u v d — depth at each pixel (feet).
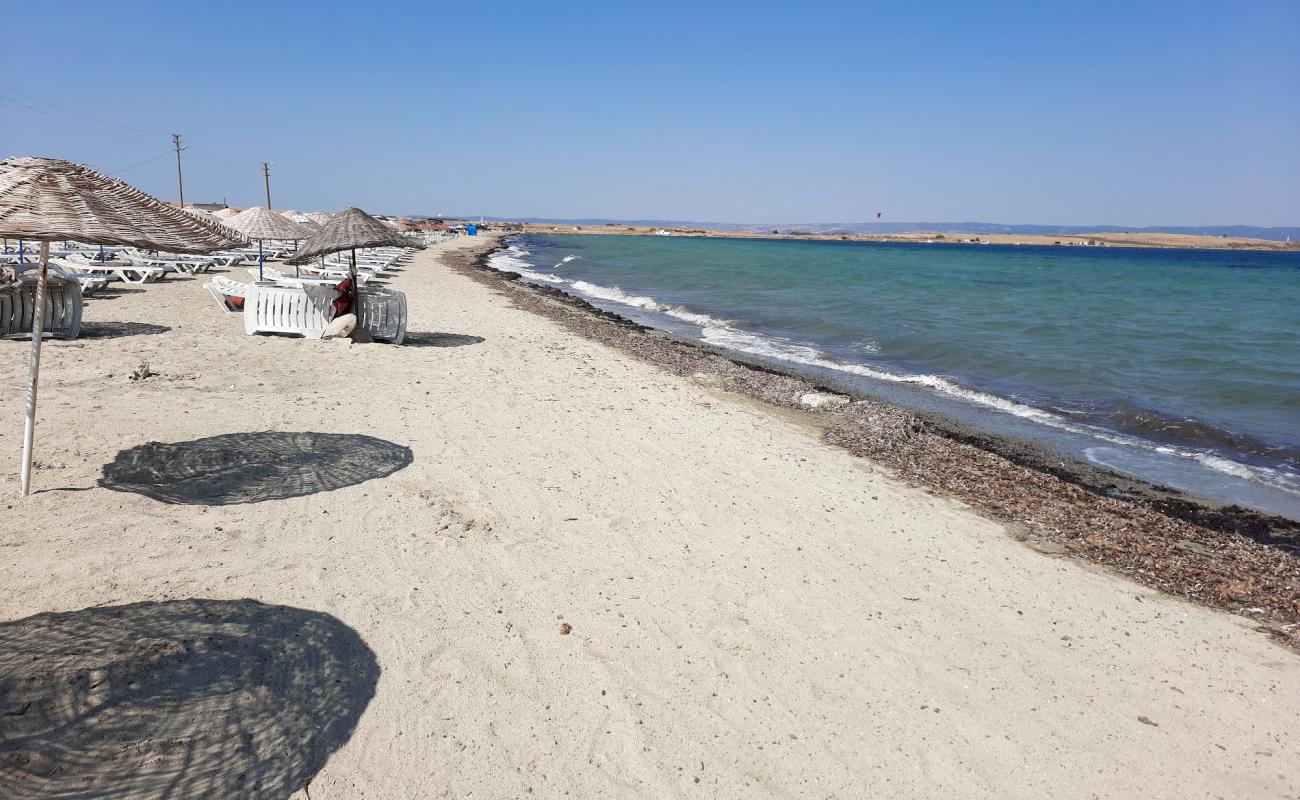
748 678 12.07
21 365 27.43
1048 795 10.02
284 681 10.79
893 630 13.92
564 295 84.84
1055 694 12.32
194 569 13.56
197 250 13.64
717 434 26.86
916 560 17.25
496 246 237.45
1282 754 11.19
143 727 9.49
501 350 40.19
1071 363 47.52
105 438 19.85
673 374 38.42
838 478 23.00
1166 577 17.62
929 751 10.70
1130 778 10.46
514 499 18.57
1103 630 14.66
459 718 10.51
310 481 18.34
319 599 13.08
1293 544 20.98
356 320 37.60
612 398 30.96
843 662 12.75
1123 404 36.83
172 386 26.04
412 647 12.03
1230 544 20.30
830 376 43.68
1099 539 19.70
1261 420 34.65
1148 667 13.42
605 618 13.47
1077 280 134.51
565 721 10.67
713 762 10.13
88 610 11.84
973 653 13.38
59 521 14.76
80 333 35.12
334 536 15.55
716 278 124.67
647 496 19.76
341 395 26.91
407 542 15.62
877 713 11.46
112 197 13.70
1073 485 24.70
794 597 14.88
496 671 11.64
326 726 10.03
